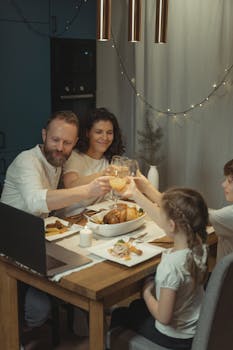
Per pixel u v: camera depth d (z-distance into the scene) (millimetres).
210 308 1745
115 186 2320
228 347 1907
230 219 2244
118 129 3047
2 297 2262
